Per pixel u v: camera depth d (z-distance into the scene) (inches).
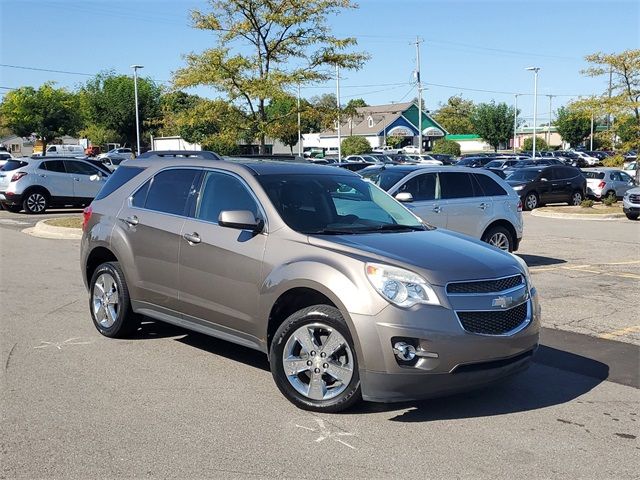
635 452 177.0
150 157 288.7
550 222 839.7
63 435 181.6
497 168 1321.4
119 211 273.6
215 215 238.4
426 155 2087.8
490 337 191.2
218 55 696.4
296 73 723.4
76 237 604.7
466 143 4072.3
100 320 281.9
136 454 170.9
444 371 185.9
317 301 209.3
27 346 266.1
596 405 211.2
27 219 772.6
